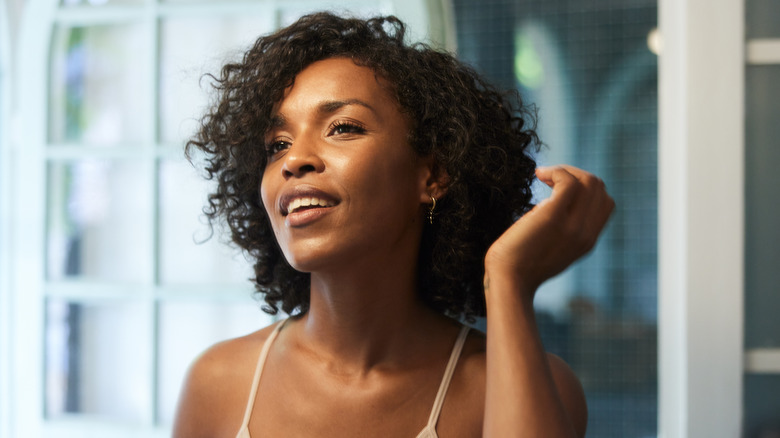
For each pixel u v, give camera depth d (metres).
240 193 0.77
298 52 0.67
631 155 2.20
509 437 0.55
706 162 1.14
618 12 2.20
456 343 0.70
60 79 1.74
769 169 1.17
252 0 1.57
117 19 1.67
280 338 0.74
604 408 2.19
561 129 2.23
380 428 0.65
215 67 1.61
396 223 0.64
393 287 0.66
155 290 1.63
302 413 0.67
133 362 1.74
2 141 1.77
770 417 1.15
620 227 2.20
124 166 1.73
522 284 0.61
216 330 1.68
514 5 2.25
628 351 2.18
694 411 1.13
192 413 0.74
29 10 1.69
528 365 0.57
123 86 1.73
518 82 2.25
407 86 0.66
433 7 1.49
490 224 0.74
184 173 1.67
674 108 1.22
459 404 0.66
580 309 2.21
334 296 0.66
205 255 1.67
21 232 1.70
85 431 1.67
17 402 1.70
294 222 0.60
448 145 0.68
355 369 0.67
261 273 0.80
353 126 0.63
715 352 1.13
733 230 1.13
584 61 2.22
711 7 1.14
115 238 1.73
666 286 1.21
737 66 1.14
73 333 1.76
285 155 0.65
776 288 1.17
